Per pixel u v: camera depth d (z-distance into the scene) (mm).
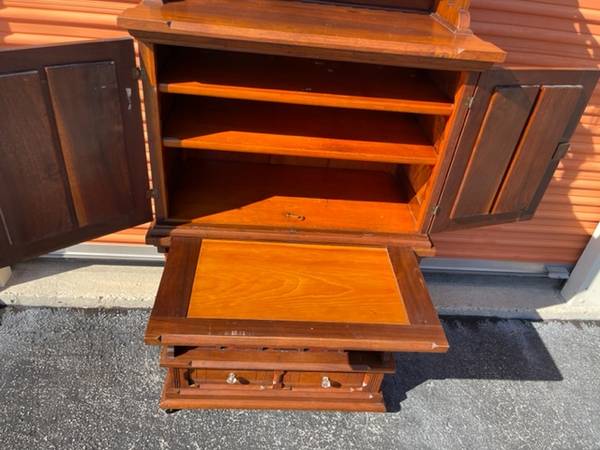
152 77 1306
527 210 1739
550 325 2553
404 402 2004
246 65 1521
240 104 1676
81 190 1420
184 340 1296
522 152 1535
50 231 1440
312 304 1432
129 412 1820
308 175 1966
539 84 1399
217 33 1186
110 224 1544
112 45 1244
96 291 2270
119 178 1469
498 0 1830
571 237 2592
